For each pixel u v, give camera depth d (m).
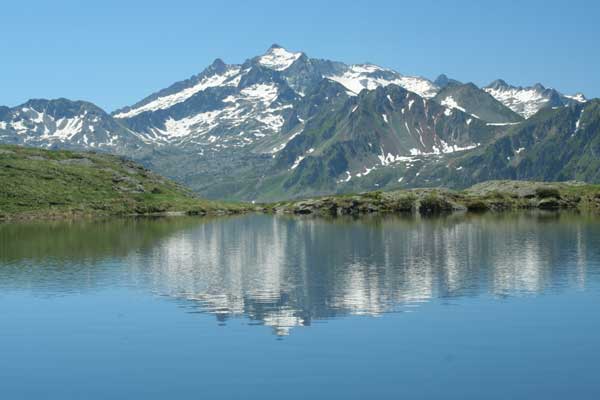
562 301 70.12
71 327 60.97
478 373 47.25
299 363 49.72
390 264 99.88
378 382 45.66
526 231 152.38
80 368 49.25
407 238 141.25
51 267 99.62
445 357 50.81
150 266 100.88
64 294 77.00
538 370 47.78
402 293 75.56
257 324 61.38
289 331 58.81
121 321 63.09
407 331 58.25
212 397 43.38
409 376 46.75
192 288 80.50
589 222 178.50
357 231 164.38
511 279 84.19
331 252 117.62
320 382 45.78
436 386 44.94
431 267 95.88
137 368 49.06
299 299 72.75
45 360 51.16
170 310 67.75
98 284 83.81
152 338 56.91
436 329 58.84
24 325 61.94
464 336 56.50
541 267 94.06
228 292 77.62
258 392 44.06
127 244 135.50
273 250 122.62
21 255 114.81
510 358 50.41
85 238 150.25
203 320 63.25
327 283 83.12
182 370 48.50
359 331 58.47
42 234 161.38
